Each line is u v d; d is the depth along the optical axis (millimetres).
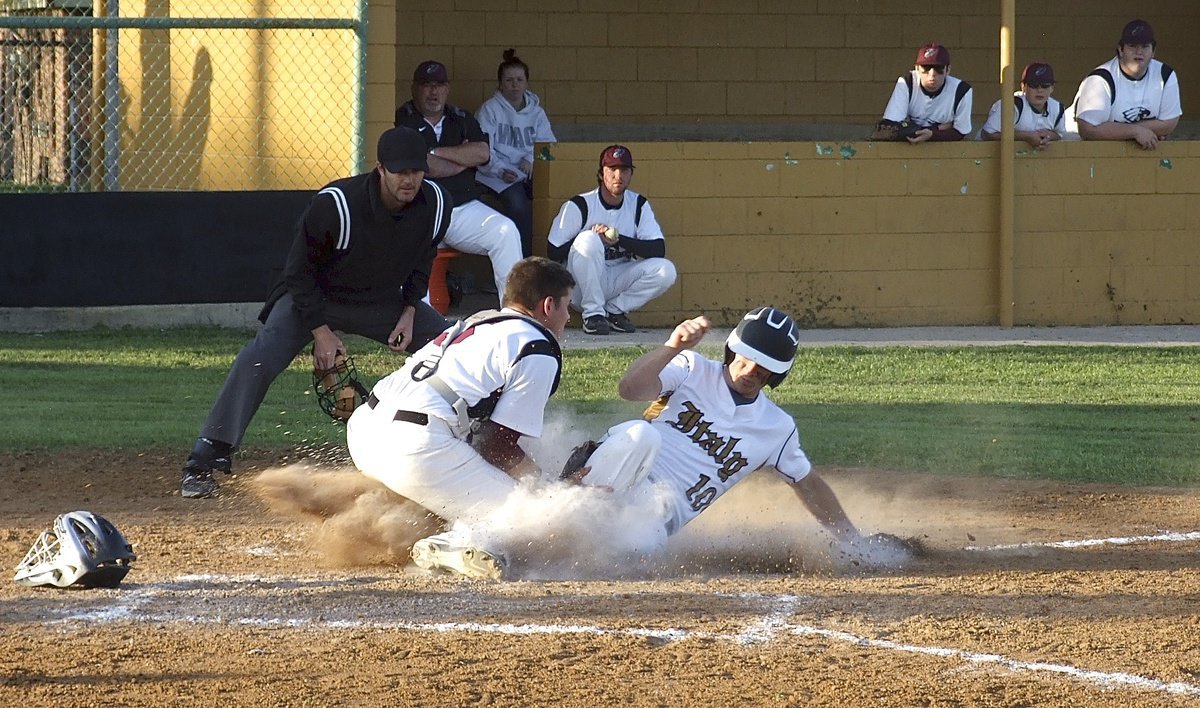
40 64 38844
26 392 21844
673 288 31906
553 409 21141
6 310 27594
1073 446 19797
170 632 10406
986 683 9570
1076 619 11234
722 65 38281
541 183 31250
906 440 20016
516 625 10727
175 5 31094
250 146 30703
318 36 29297
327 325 15805
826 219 32438
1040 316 33406
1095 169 33250
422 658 9812
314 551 13508
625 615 11078
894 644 10445
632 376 12508
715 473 12945
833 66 38938
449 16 36344
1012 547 14219
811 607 11461
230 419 15727
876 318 32938
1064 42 40312
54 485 16312
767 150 31984
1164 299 33906
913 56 39344
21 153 40562
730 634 10602
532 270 12523
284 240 28922
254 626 10602
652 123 38094
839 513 13414
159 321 28484
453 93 36688
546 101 37438
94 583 11656
